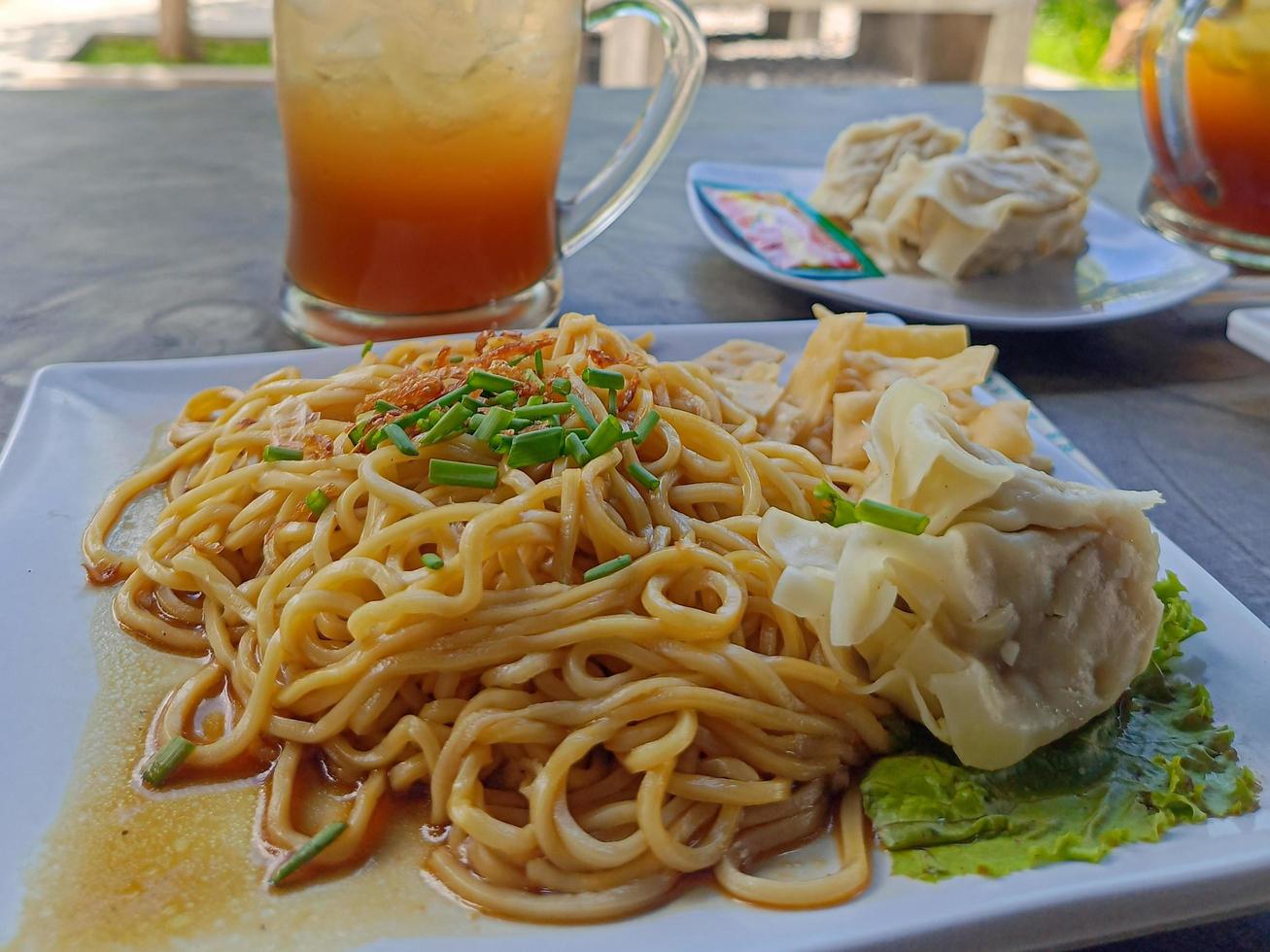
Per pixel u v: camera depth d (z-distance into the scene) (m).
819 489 0.19
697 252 0.39
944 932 0.14
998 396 0.30
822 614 0.17
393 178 0.26
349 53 0.25
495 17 0.25
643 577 0.18
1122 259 0.37
